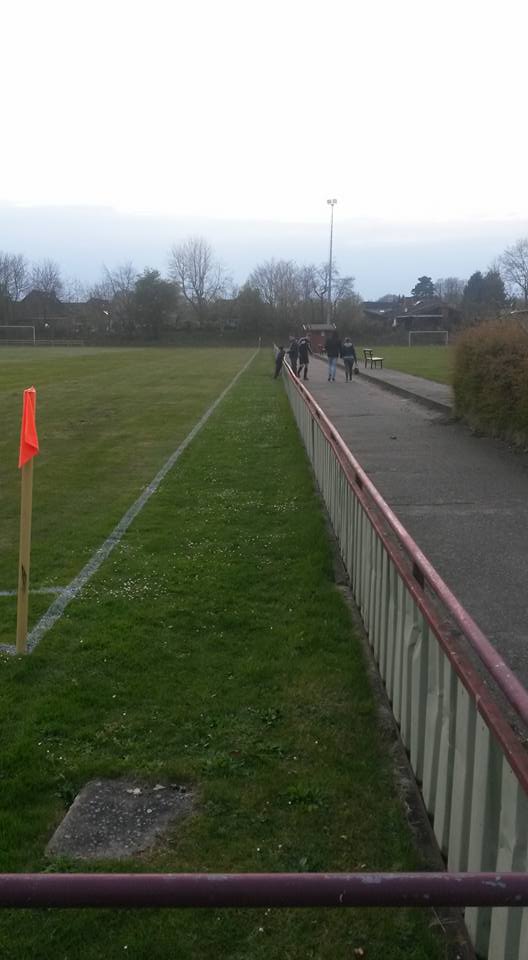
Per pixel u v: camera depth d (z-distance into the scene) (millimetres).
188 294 118875
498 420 13680
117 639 5449
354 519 6297
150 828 3430
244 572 6941
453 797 2994
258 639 5465
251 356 64000
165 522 8984
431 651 3436
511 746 2350
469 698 2811
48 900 1626
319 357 57656
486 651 2666
